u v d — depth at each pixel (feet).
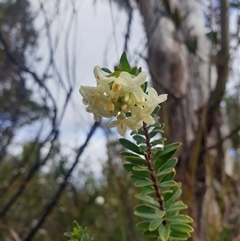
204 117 0.82
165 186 0.37
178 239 0.37
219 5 0.79
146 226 0.39
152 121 0.32
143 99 0.32
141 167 0.37
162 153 0.37
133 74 0.34
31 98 1.28
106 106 0.32
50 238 1.21
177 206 0.38
